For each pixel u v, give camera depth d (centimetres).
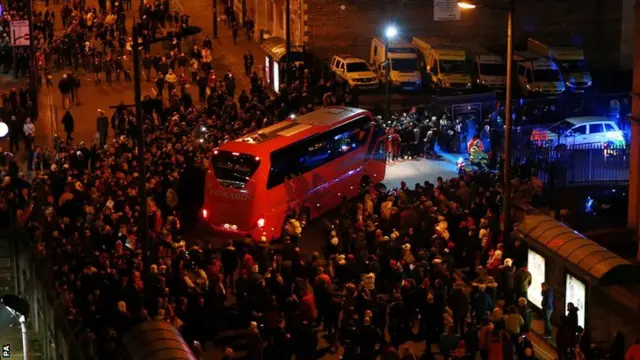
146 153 4378
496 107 5419
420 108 5388
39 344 3303
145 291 3175
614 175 4625
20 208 3941
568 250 3284
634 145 4016
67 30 6744
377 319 3123
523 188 4209
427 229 3688
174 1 7750
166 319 3053
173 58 6247
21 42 5538
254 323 2941
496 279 3406
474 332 2995
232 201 4006
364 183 4534
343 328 3142
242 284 3312
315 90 5850
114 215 3684
